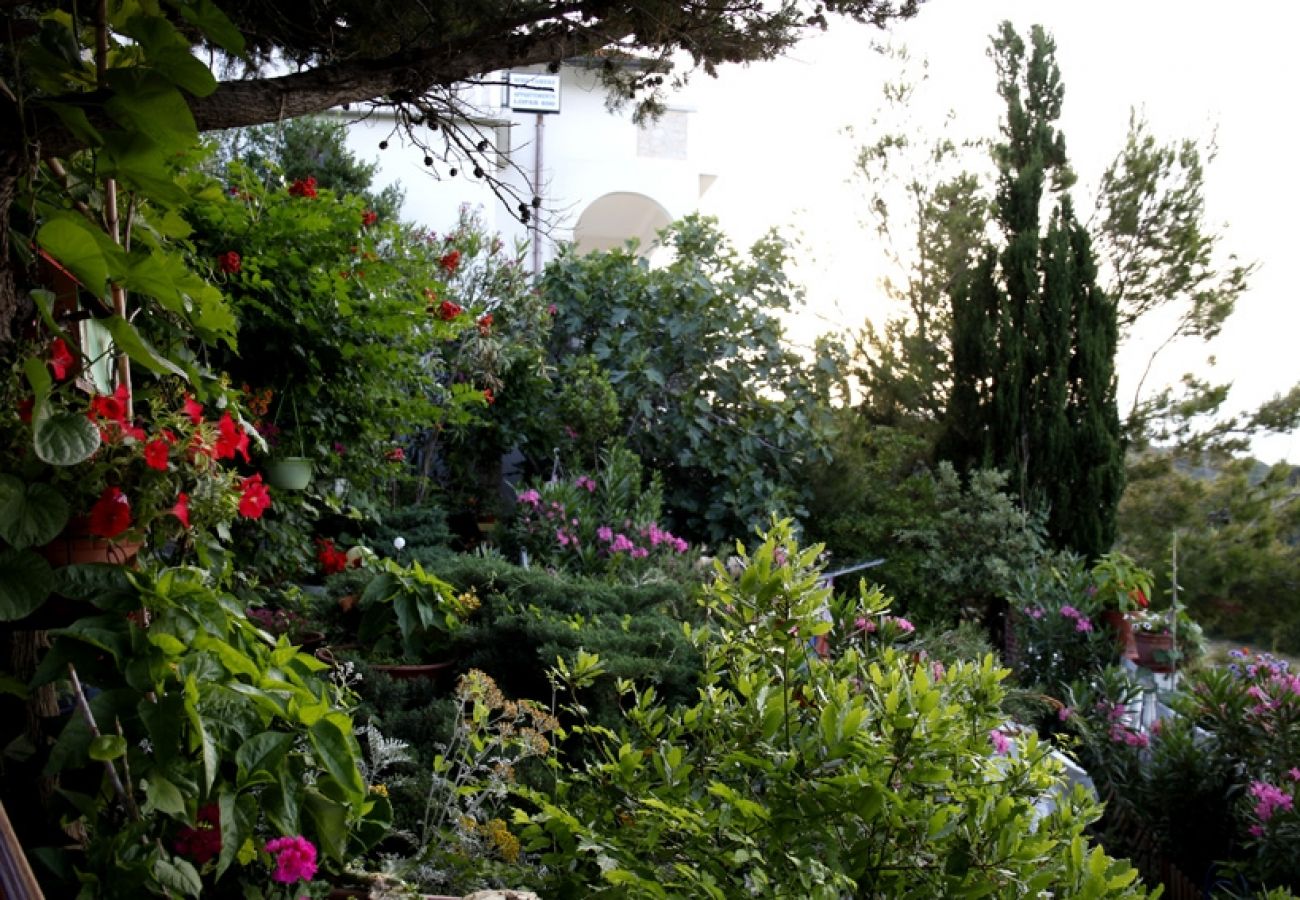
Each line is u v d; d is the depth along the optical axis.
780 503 8.84
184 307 2.56
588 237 14.52
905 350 10.03
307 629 4.48
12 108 2.09
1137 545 11.27
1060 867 2.20
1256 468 11.41
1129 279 11.22
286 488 4.57
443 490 8.41
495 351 7.96
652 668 3.89
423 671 4.28
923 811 2.15
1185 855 5.16
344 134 8.87
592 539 7.45
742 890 2.10
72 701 2.65
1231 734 5.16
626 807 2.45
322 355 4.84
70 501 2.11
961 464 9.85
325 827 2.21
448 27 2.67
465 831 2.94
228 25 2.22
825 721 2.20
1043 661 6.88
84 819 2.11
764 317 9.38
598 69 3.33
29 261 2.34
